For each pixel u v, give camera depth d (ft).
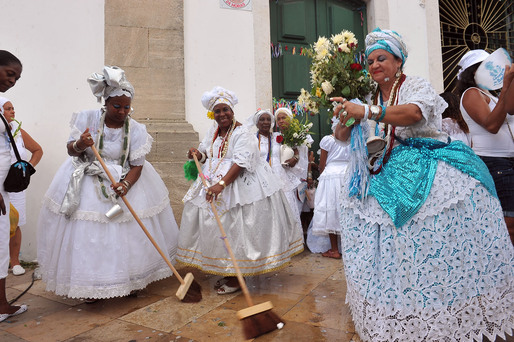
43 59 14.24
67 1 14.55
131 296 9.71
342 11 19.33
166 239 10.69
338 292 9.58
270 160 14.11
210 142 10.98
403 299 6.17
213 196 9.37
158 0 15.39
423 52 19.92
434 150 6.60
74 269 8.53
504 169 8.90
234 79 16.49
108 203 8.92
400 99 6.79
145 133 9.85
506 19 23.13
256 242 9.71
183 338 7.23
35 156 13.14
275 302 9.00
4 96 13.80
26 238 13.79
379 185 6.66
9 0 13.98
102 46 14.83
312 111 8.99
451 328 5.98
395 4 19.56
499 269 6.27
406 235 6.26
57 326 7.93
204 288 10.33
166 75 15.33
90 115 9.55
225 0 16.53
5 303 8.42
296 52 18.31
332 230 13.37
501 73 8.75
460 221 6.19
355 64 7.65
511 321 6.25
